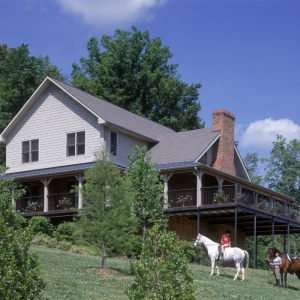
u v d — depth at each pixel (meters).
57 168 38.56
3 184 18.97
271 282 26.56
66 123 39.25
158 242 13.11
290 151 68.38
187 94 62.00
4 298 11.49
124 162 38.69
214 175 35.38
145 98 61.22
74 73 64.12
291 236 64.38
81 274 22.12
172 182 38.56
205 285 22.58
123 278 22.22
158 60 62.47
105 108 40.69
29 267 12.58
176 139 40.66
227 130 40.25
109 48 62.53
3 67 59.03
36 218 33.66
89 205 23.22
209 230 38.81
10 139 41.56
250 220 37.88
